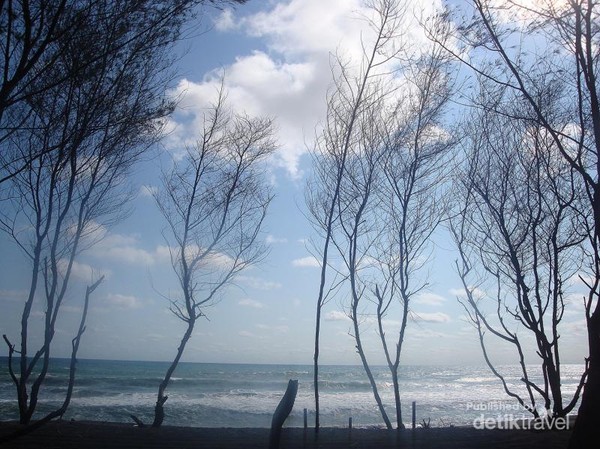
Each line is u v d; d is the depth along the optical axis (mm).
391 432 14352
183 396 39562
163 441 12055
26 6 7543
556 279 14266
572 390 45094
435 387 53375
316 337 13977
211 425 26047
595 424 7898
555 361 14258
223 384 50094
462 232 15875
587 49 8961
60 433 12570
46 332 12680
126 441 11891
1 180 8555
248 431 14234
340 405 34562
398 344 15039
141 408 30672
